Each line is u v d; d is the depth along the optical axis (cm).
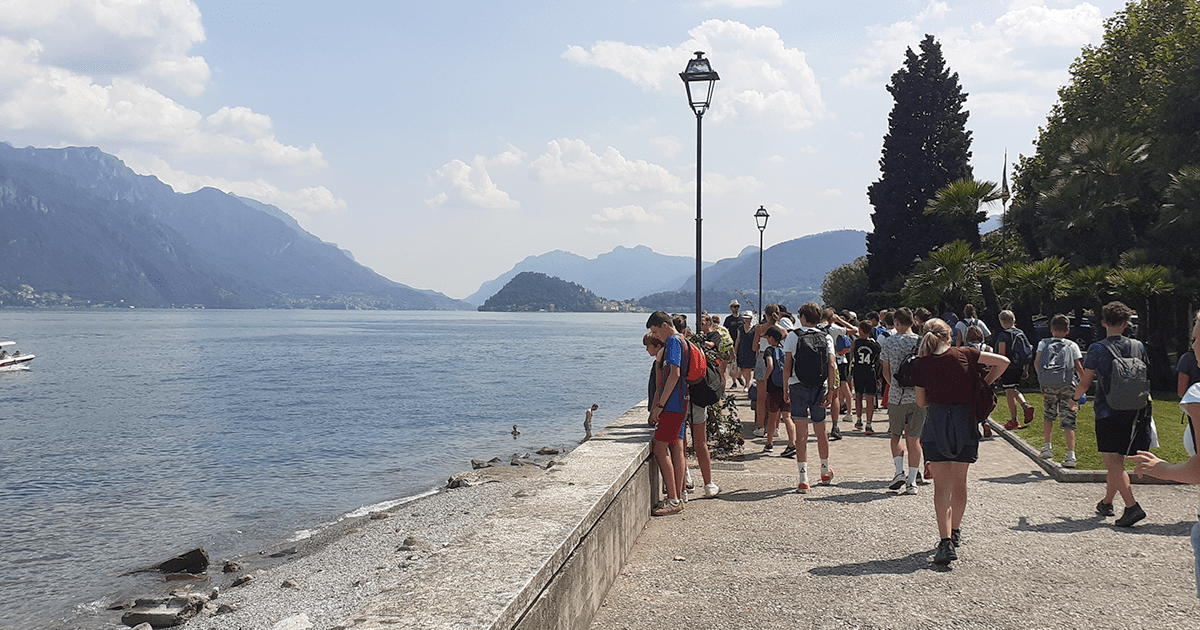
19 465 2294
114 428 3077
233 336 14050
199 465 2255
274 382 5150
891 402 896
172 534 1459
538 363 7169
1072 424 989
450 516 1403
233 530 1475
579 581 438
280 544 1341
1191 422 310
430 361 7456
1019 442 1198
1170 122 2783
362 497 1759
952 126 5103
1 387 4906
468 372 6019
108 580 1177
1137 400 724
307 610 909
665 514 776
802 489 901
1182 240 2420
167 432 2948
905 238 4975
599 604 507
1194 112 2692
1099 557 629
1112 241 2617
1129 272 2198
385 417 3325
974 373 628
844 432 1396
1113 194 2623
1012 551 647
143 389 4734
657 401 766
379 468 2155
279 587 1031
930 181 4975
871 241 5266
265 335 14600
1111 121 3294
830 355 921
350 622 278
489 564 348
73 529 1512
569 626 409
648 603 521
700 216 1224
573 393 4372
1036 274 2472
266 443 2645
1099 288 2323
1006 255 3778
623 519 607
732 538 691
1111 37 3569
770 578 577
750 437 1328
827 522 750
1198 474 307
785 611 505
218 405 3844
